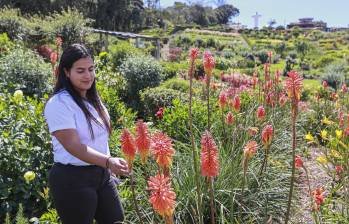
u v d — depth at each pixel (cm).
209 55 332
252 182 439
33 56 930
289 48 5166
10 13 1977
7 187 454
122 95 1051
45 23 2116
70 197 298
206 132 219
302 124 752
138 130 232
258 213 412
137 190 423
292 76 248
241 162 444
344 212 404
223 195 410
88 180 300
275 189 452
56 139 297
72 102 292
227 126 544
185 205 388
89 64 298
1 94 611
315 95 958
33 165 479
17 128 502
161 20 7756
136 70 1055
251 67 2542
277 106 662
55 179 301
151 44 4003
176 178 421
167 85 1064
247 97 685
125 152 239
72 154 284
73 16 2091
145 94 919
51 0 3738
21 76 804
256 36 7012
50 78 835
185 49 4472
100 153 287
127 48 1509
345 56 3278
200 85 1015
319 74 3066
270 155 517
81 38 2066
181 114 658
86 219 304
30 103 575
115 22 5409
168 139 229
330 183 518
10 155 468
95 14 4769
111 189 321
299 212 430
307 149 638
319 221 335
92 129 299
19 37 1745
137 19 6222
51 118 287
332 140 550
